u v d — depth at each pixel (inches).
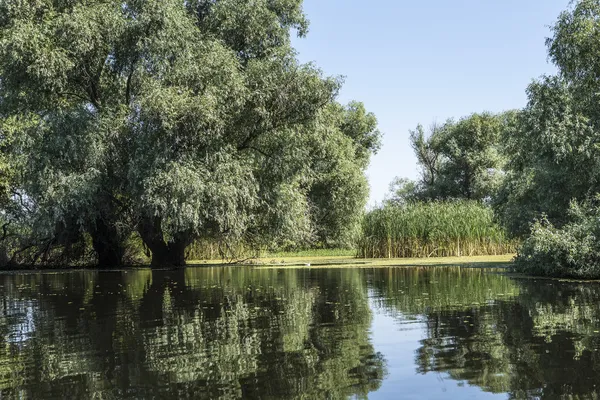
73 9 809.5
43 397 183.5
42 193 808.3
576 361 211.2
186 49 844.6
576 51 692.7
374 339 261.6
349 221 1482.5
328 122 1130.0
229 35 993.5
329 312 351.3
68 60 790.5
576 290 446.0
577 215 631.8
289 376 200.7
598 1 703.1
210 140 819.4
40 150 810.8
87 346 260.7
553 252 585.9
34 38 770.8
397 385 187.3
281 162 919.0
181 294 482.6
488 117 2176.4
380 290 478.9
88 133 804.0
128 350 249.3
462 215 1087.6
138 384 195.0
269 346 250.7
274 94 885.2
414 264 858.1
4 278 757.3
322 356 229.3
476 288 477.4
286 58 1005.8
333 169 1482.5
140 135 816.9
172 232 846.5
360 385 188.1
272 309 370.3
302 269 822.5
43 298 476.1
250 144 946.7
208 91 805.2
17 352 251.0
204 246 1214.9
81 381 200.7
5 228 1023.0
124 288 555.5
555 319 302.8
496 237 1082.1
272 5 1101.1
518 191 775.1
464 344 245.6
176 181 762.2
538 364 208.5
